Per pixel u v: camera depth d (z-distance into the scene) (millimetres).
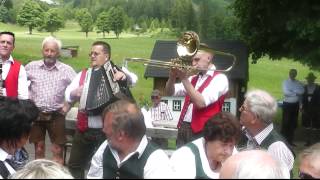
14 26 46656
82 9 50250
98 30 46469
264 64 32438
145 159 2932
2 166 3209
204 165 3025
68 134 6664
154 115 8953
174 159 3084
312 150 3139
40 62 6520
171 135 6523
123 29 48531
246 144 3768
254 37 14008
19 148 3338
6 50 5980
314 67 12312
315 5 11516
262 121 3621
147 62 5086
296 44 12289
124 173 2947
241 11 14172
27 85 6156
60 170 2430
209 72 4824
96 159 3180
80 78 5477
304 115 13625
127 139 2908
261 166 2014
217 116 3066
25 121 3305
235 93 12594
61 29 50219
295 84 12938
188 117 4961
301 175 3117
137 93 22297
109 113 2938
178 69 4758
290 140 12898
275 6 12766
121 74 5164
